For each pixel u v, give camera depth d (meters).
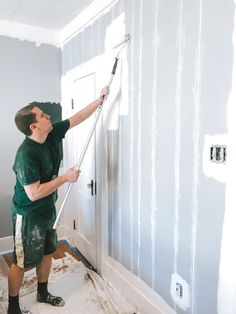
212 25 1.20
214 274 1.26
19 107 2.75
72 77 2.70
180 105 1.40
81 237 2.70
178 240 1.47
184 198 1.41
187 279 1.42
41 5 2.25
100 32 2.12
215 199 1.23
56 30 2.83
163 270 1.60
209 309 1.30
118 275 2.07
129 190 1.87
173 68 1.43
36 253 1.71
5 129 2.70
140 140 1.72
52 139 1.80
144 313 1.79
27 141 1.66
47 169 1.71
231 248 1.17
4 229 2.78
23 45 2.71
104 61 2.08
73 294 2.04
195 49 1.29
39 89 2.84
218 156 1.20
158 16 1.51
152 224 1.66
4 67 2.64
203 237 1.31
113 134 2.02
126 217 1.92
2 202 2.75
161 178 1.56
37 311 1.85
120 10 1.85
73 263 2.48
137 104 1.73
